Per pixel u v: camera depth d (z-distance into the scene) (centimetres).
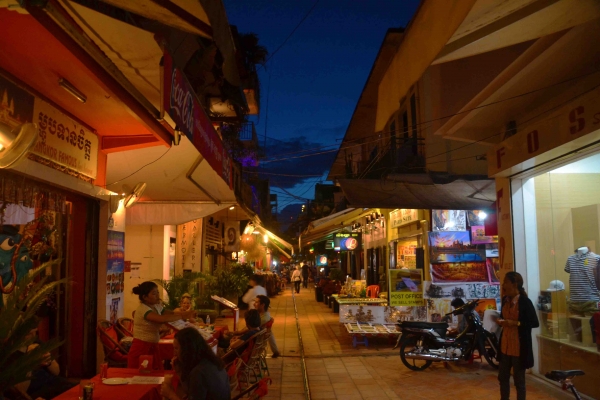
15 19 350
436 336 859
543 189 812
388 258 1655
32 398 502
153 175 871
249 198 1612
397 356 994
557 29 478
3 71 449
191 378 359
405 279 1139
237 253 2175
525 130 720
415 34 417
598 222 726
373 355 1005
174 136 621
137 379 450
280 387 757
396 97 462
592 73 653
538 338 814
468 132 920
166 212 1084
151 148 733
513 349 592
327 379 807
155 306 584
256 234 2225
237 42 1187
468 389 736
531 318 591
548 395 693
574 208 766
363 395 709
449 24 358
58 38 382
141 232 1259
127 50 423
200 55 841
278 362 947
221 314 1602
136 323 557
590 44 584
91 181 652
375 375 834
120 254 755
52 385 534
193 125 475
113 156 768
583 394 685
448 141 1289
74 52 411
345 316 1159
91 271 680
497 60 722
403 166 1222
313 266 4812
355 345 1088
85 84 488
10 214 510
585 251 742
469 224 1128
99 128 654
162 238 1259
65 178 564
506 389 609
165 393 386
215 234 1811
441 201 1016
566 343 740
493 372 846
